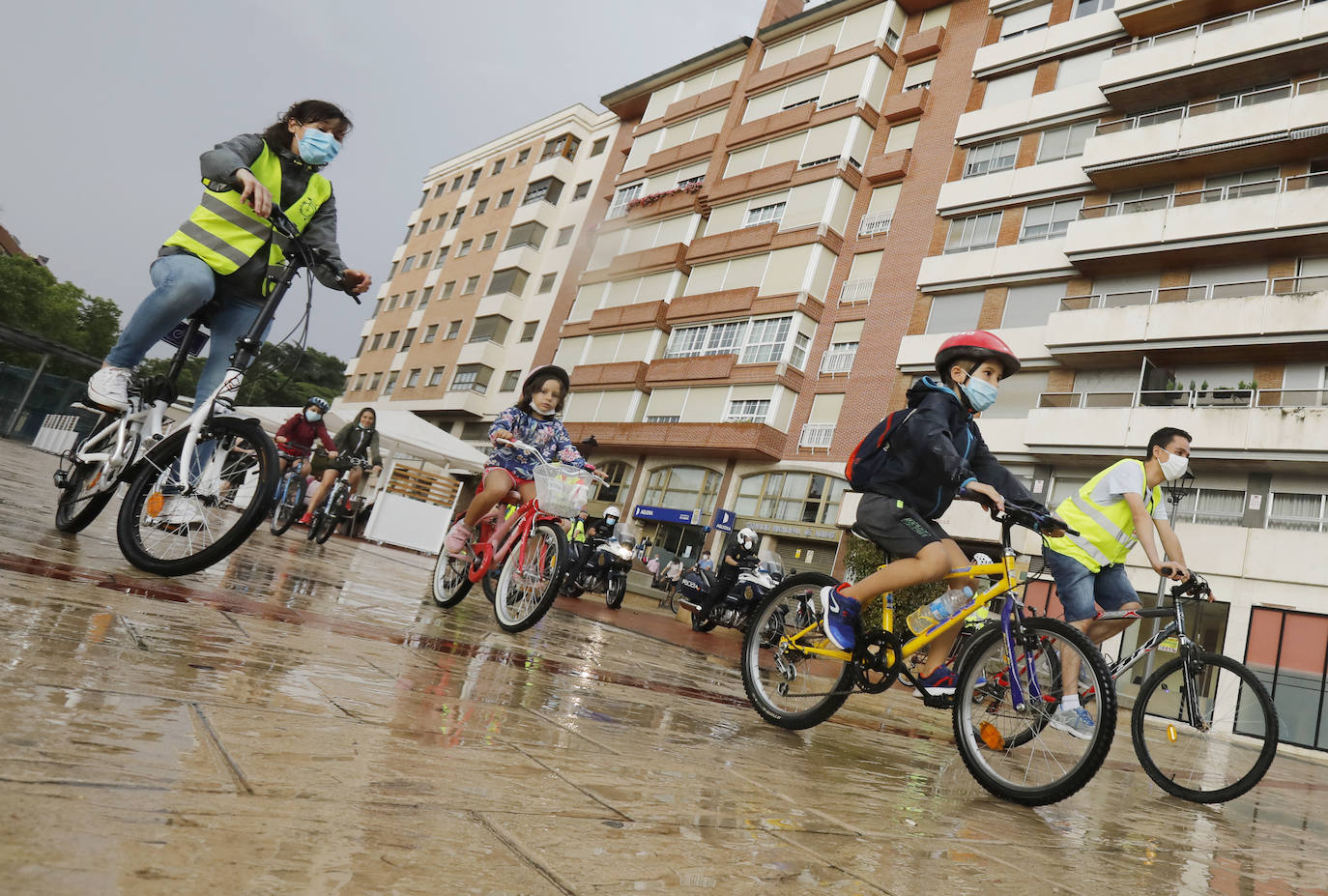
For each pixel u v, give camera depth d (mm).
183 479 3488
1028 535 18516
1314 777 8297
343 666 2488
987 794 2906
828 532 22594
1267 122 17984
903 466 3283
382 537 15141
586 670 3932
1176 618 4160
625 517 28734
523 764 1812
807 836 1741
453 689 2539
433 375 40406
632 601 19547
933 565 3195
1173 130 19219
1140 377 19125
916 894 1503
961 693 3080
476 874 1145
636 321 30344
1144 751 4141
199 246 3568
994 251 22172
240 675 2031
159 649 2098
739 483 25906
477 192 43625
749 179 28609
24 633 1929
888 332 23859
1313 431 15984
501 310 37531
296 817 1204
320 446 10180
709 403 26984
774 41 31047
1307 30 18016
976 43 25203
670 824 1605
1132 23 21094
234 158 3502
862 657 3383
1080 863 2070
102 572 3129
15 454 14742
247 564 4941
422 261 45656
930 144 25062
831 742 3404
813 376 25156
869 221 25562
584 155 39062
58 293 47812
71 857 928
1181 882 2092
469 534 5277
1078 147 21812
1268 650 15898
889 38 27203
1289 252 17828
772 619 3799
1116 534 4320
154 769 1263
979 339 3393
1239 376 17906
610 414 30047
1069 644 2812
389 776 1496
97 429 4000
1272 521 16812
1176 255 18922
